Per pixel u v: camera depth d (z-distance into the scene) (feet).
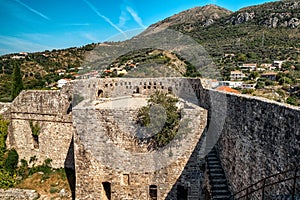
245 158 35.55
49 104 71.05
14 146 75.41
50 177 68.03
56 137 71.10
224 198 41.04
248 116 34.68
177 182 51.42
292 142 24.29
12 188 64.85
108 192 54.54
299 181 22.95
